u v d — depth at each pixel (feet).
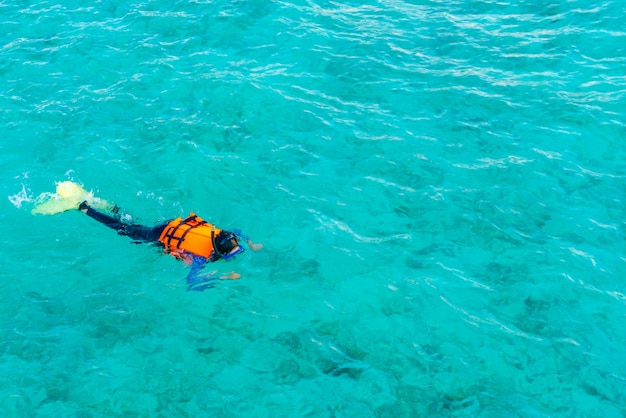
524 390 22.15
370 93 38.22
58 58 40.81
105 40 42.73
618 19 44.24
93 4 47.42
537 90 38.01
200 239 25.95
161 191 30.96
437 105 37.11
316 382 22.50
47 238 28.37
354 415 21.34
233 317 24.99
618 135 34.40
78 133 34.58
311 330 24.52
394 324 24.71
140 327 24.54
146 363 23.16
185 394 22.06
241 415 21.34
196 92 37.93
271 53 41.78
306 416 21.31
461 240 28.53
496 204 30.35
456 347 23.76
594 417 21.13
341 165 32.83
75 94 37.65
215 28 44.16
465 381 22.50
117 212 29.37
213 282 26.27
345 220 29.60
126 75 39.37
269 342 24.00
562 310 25.09
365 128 35.40
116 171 32.01
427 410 21.49
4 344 23.72
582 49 41.50
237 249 25.99
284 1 47.75
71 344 23.80
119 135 34.58
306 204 30.40
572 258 27.40
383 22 45.70
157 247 27.61
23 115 35.78
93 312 25.11
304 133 35.01
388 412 21.44
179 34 43.57
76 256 27.61
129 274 26.78
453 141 34.40
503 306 25.35
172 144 33.88
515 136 34.63
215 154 33.37
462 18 46.06
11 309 25.18
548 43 42.39
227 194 30.94
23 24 44.70
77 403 21.67
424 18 46.24
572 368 22.80
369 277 26.73
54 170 31.99
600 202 30.32
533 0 47.78
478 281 26.53
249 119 35.99
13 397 21.80
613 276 26.53
